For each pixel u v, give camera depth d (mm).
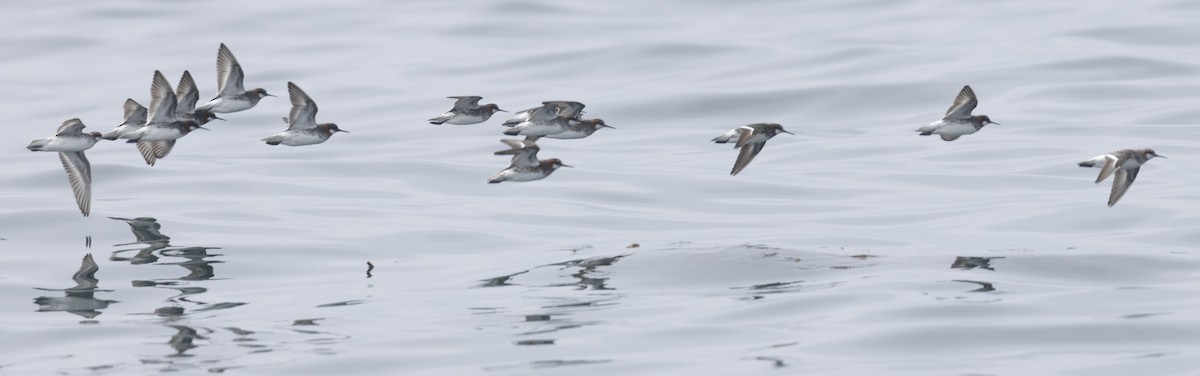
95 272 24594
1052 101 39750
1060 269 23359
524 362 18875
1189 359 18375
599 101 41375
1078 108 38875
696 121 39625
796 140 37156
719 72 44188
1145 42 45625
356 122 40250
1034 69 42906
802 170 33719
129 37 51844
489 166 34625
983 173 32625
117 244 26797
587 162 35094
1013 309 20828
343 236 27594
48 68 48188
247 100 26375
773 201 30656
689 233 27469
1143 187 30391
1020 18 50312
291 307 22203
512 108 40906
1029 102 39781
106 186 32469
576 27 51031
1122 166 22328
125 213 29531
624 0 55312
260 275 24531
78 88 45375
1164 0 51562
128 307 22328
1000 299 21391
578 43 48531
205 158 35844
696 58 45938
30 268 24891
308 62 47656
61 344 20250
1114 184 22609
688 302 21656
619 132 38812
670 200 30938
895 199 30484
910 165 33812
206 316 21688
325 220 29125
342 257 25953
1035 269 23375
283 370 18734
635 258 24578
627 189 32000
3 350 20016
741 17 52125
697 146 36781
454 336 20250
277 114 41250
